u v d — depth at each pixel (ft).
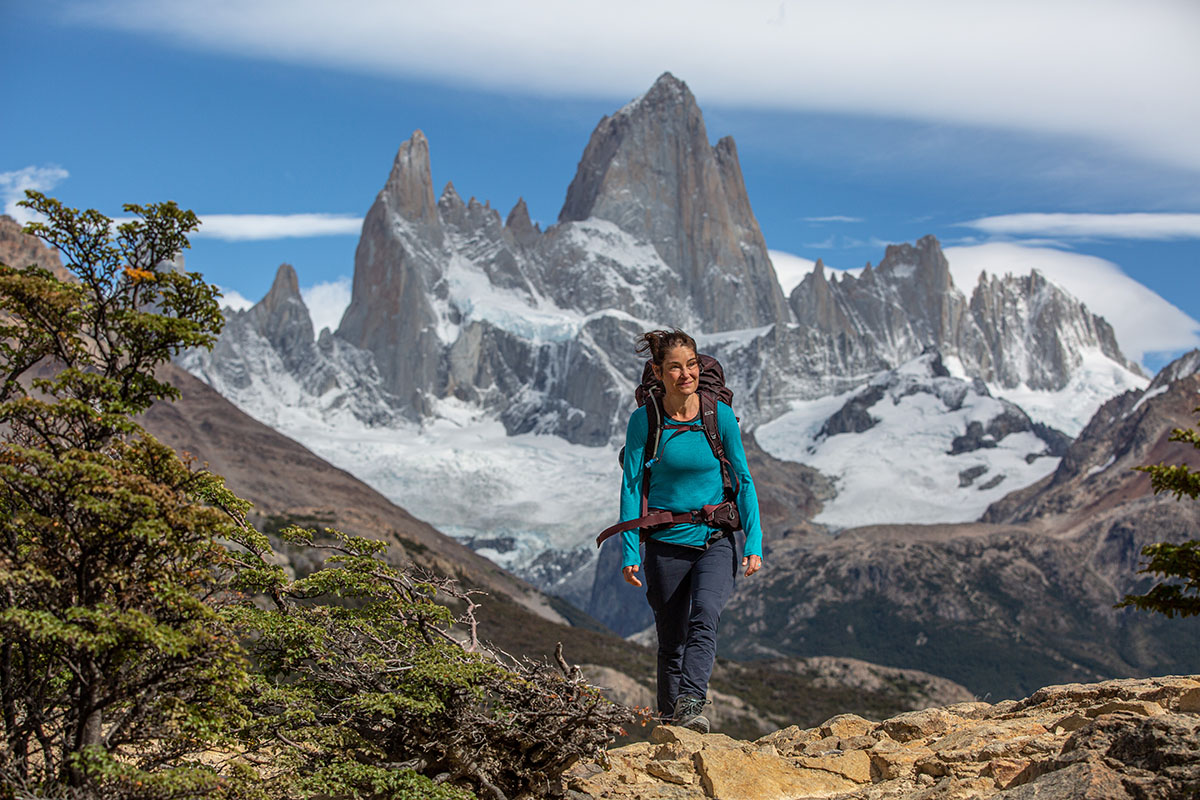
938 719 29.40
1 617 19.06
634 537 29.27
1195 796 17.99
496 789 22.39
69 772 20.10
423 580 25.05
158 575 20.88
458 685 22.57
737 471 29.48
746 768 25.76
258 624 22.27
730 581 29.32
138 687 20.40
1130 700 27.40
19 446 19.84
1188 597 20.67
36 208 21.94
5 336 21.98
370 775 21.43
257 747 23.04
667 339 29.04
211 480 23.13
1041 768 20.98
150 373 22.74
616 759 27.86
